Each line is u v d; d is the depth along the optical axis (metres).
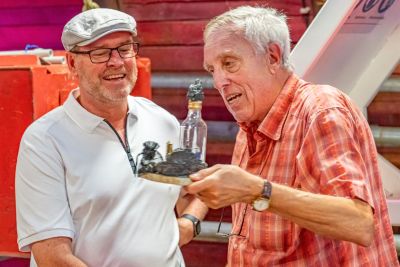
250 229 1.91
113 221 2.00
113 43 2.00
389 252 1.90
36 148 1.98
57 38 3.61
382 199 1.89
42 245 1.94
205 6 3.35
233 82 1.83
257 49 1.80
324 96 1.78
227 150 3.47
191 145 1.77
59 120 2.04
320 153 1.71
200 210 2.33
